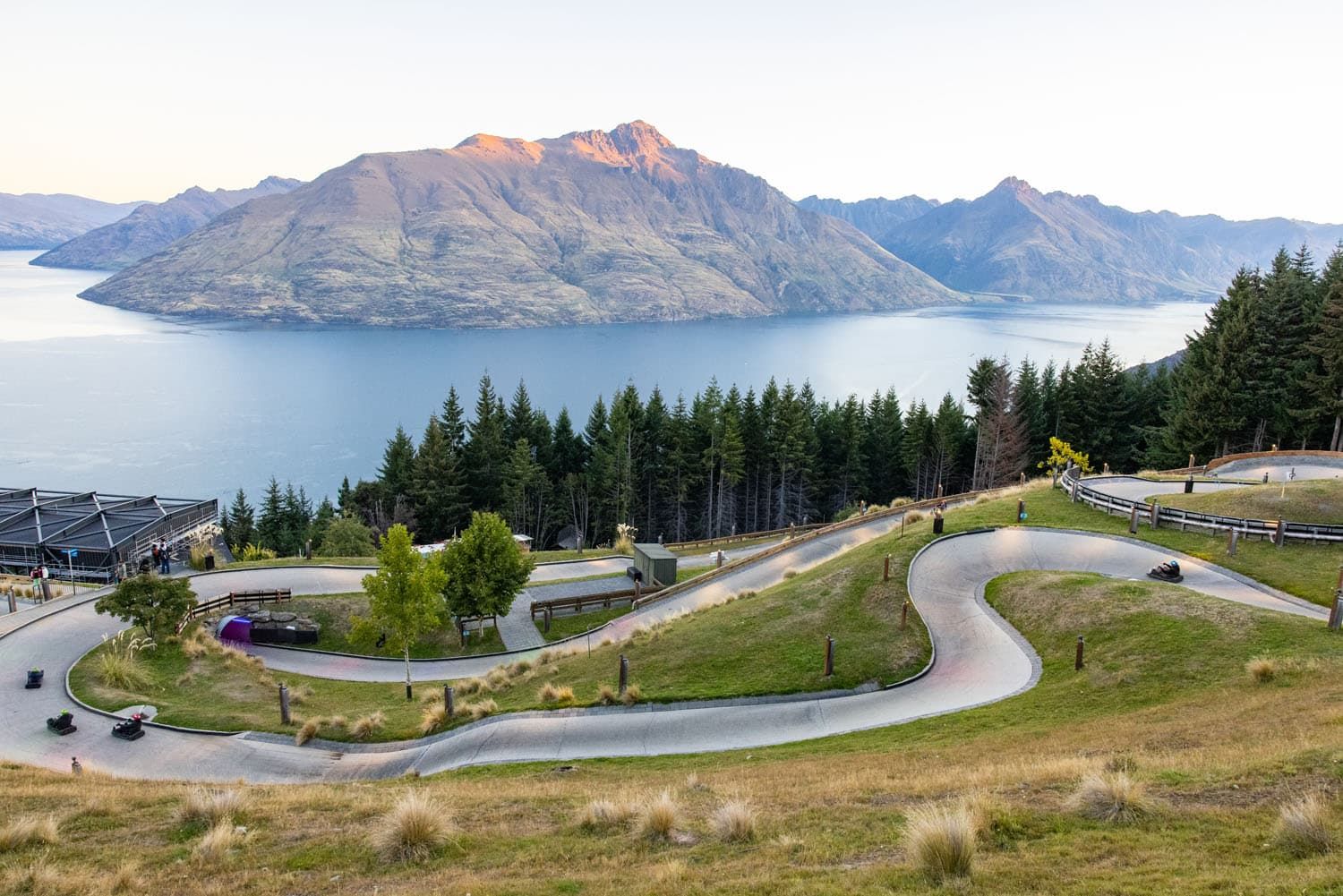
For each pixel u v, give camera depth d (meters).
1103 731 18.33
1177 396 73.44
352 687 37.22
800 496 90.50
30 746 27.64
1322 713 16.23
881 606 31.95
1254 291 67.75
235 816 14.80
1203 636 24.05
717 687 27.62
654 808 13.01
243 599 45.50
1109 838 10.61
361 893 11.17
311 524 95.12
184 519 60.69
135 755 27.28
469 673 39.94
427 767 24.48
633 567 54.19
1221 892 8.50
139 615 37.41
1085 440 80.19
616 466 83.06
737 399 93.00
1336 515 36.44
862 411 98.69
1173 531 37.34
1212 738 15.88
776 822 13.19
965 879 9.55
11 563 51.75
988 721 21.72
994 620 29.84
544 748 23.83
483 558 43.78
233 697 34.03
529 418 92.25
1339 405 58.84
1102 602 28.06
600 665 32.47
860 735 22.42
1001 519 41.72
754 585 44.41
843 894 9.52
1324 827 9.82
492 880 11.23
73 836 14.10
